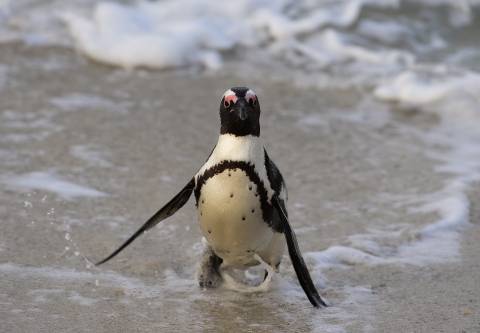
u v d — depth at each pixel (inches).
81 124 552.4
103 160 501.4
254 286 367.9
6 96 590.6
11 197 443.8
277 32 719.7
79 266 377.4
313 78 657.6
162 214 354.3
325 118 590.6
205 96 613.3
